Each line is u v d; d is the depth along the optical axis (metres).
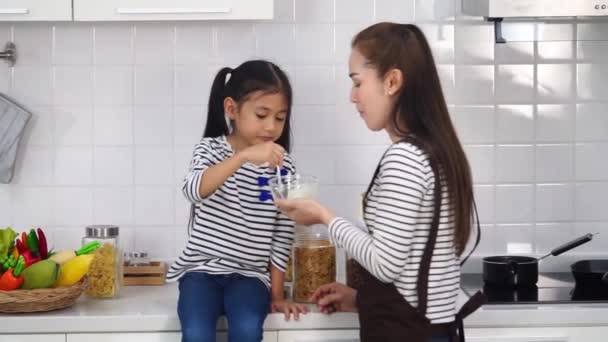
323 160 3.15
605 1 2.70
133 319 2.66
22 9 2.77
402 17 3.13
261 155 2.53
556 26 3.12
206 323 2.54
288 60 3.13
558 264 3.21
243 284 2.67
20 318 2.64
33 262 2.74
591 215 3.20
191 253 2.76
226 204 2.75
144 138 3.14
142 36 3.11
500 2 2.72
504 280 2.96
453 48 3.14
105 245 2.87
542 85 3.16
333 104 3.14
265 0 2.79
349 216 3.16
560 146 3.18
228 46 3.12
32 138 3.13
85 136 3.13
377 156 3.15
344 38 3.13
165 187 3.15
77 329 2.66
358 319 2.66
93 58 3.12
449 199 2.31
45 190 3.14
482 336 2.71
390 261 2.25
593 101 3.18
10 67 3.11
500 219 3.19
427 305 2.32
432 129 2.33
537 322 2.70
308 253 2.77
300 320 2.67
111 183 3.15
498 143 3.17
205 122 3.14
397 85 2.35
